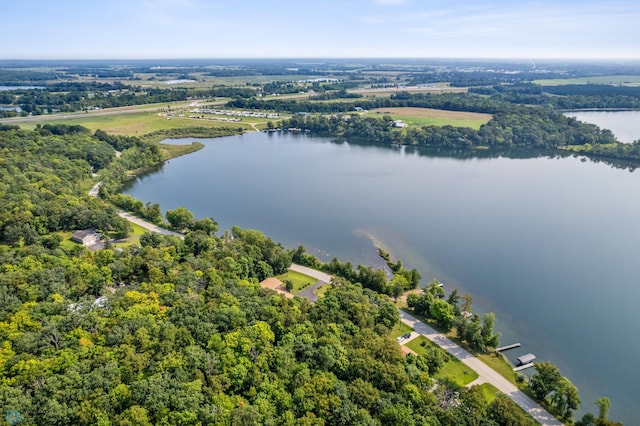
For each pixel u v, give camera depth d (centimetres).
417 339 12188
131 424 7394
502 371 11050
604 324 13512
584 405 10450
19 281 11706
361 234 19712
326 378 8950
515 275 16275
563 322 13588
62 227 18212
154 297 11438
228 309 10731
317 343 10125
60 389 8125
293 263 16362
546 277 16125
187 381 8638
